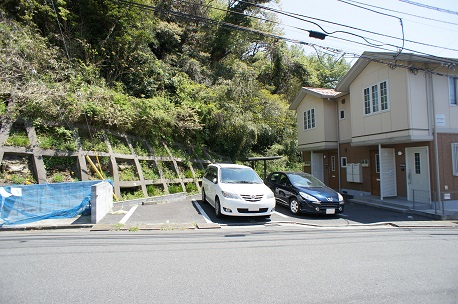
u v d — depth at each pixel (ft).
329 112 54.80
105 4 43.80
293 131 82.12
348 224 28.78
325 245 19.88
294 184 35.22
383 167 43.27
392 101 38.47
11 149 27.48
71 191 27.45
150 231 23.54
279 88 95.55
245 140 63.10
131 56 49.01
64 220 25.80
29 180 28.12
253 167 66.33
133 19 47.06
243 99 63.31
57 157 30.89
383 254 17.94
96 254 16.84
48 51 37.35
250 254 17.44
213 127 57.26
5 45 33.94
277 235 22.84
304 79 95.09
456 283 13.46
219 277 13.73
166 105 45.70
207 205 36.09
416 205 36.01
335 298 11.70
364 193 47.44
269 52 91.81
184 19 65.41
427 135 36.63
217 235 22.53
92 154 33.40
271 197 29.22
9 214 23.80
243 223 27.63
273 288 12.58
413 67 35.83
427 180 37.60
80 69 41.14
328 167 59.41
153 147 43.52
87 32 45.68
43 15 40.40
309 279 13.66
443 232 25.36
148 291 12.05
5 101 29.91
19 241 19.44
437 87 37.65
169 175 43.24
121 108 38.17
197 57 66.90
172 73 55.83
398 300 11.60
